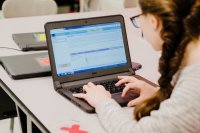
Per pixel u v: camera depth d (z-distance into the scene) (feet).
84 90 4.65
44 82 5.23
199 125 3.22
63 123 4.12
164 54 3.47
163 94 3.73
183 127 3.23
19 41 6.79
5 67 5.57
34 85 5.12
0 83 5.35
